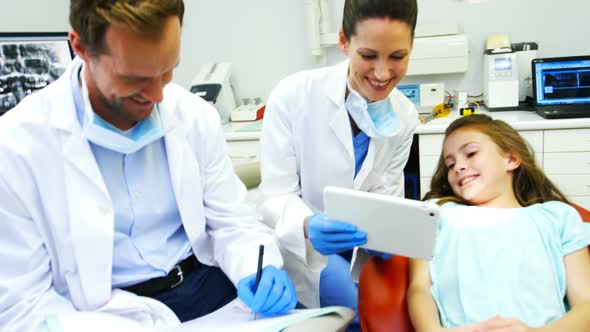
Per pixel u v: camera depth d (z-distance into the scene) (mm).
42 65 1866
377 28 969
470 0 2455
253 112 2598
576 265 1030
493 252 1055
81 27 683
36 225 853
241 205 1110
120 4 632
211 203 1081
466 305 1005
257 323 819
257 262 993
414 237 915
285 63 2805
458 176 1215
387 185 1494
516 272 1016
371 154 1322
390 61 1026
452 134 1257
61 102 869
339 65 1313
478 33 2502
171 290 1013
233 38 2820
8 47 1735
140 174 943
